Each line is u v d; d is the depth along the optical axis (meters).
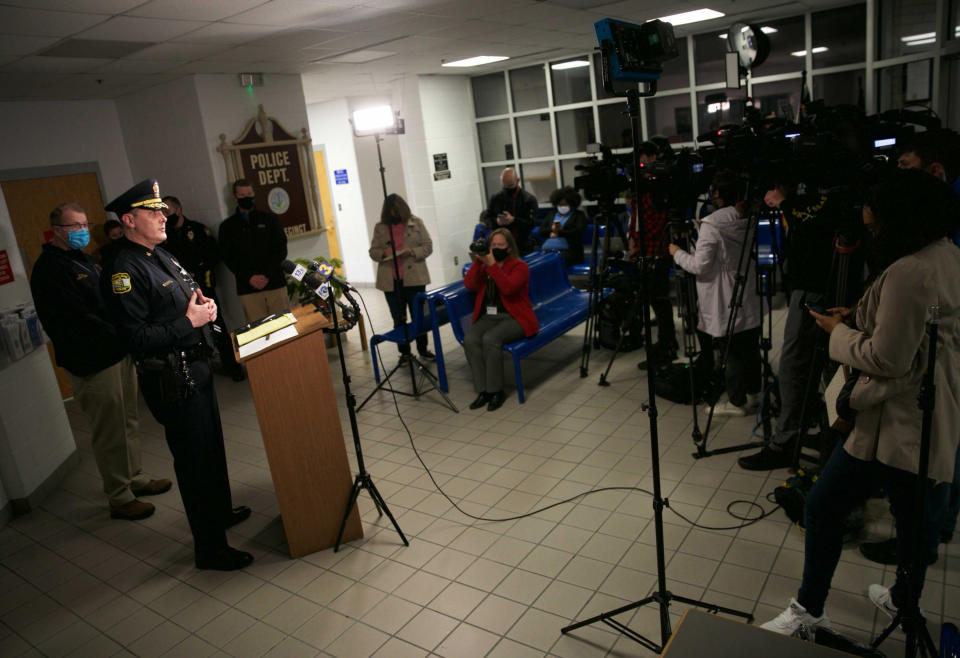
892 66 6.12
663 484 3.37
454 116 8.57
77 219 3.49
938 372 1.83
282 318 3.23
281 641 2.54
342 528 3.09
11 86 5.07
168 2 3.41
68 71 4.82
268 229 5.70
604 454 3.77
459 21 4.98
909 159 2.71
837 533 2.06
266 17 4.02
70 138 6.14
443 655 2.36
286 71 6.18
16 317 3.87
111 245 2.84
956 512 2.55
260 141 6.16
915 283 1.75
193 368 2.91
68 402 5.89
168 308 2.84
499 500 3.41
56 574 3.21
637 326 5.42
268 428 2.95
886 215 1.80
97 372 3.52
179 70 5.36
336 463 3.07
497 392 4.63
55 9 3.26
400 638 2.48
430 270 8.69
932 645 1.85
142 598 2.93
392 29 4.93
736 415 4.04
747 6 5.85
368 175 9.27
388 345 6.50
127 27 3.81
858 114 3.31
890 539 2.65
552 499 3.35
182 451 2.93
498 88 8.63
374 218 9.51
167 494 3.97
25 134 5.84
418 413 4.71
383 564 2.97
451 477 3.71
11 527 3.71
